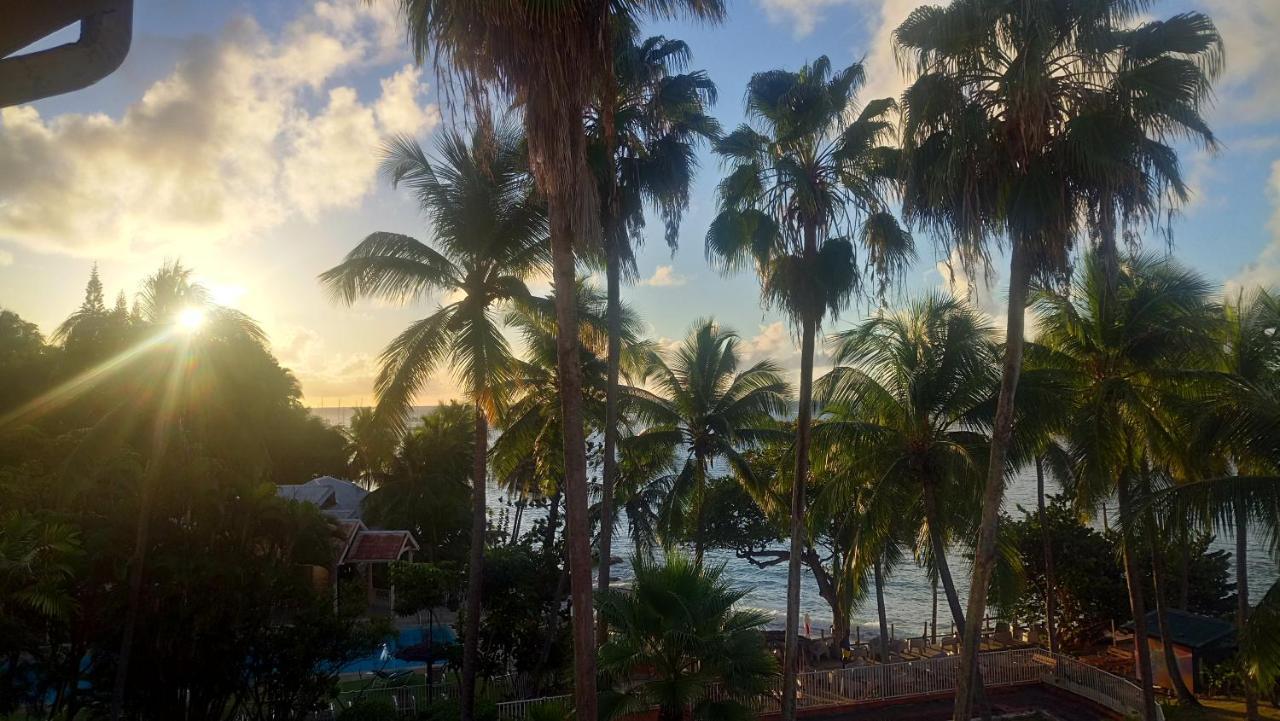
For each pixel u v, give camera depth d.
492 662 25.97
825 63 18.12
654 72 18.92
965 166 13.97
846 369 22.75
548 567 28.23
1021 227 13.89
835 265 17.80
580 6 10.14
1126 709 22.66
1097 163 12.75
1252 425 15.41
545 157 10.45
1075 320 21.28
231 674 18.62
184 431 19.22
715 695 14.25
